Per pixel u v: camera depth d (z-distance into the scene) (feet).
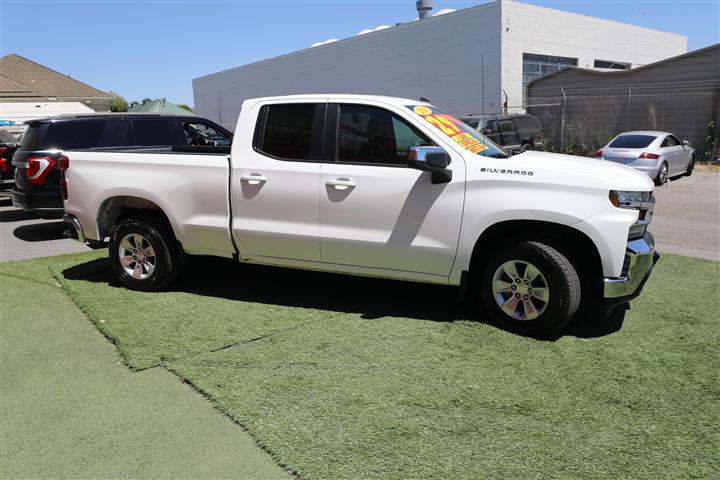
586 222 13.61
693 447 9.84
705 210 36.09
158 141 30.71
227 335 15.01
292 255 16.60
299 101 16.24
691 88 63.00
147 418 11.18
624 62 90.68
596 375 12.49
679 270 20.93
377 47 88.84
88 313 16.81
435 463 9.51
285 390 12.03
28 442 10.49
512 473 9.22
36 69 109.09
